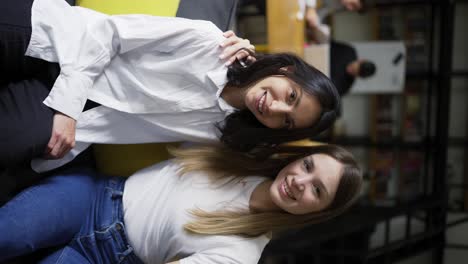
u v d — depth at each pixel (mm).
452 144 2680
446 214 2535
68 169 1151
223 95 1108
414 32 2654
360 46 2629
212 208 1074
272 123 1058
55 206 999
